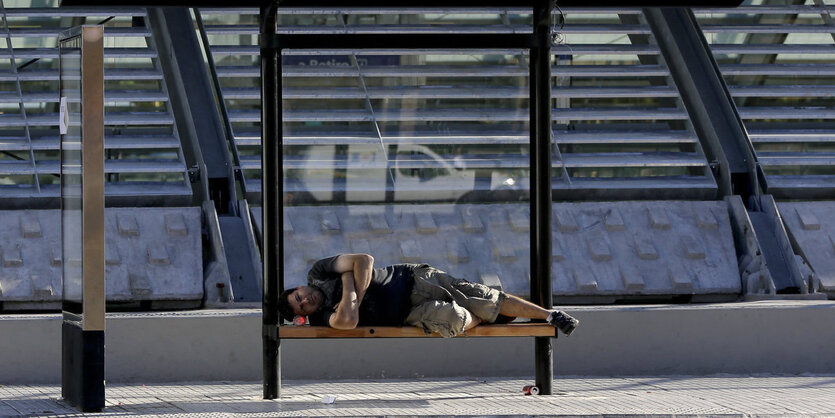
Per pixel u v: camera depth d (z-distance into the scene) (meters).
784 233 52.50
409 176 56.00
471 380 36.94
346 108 60.03
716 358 38.50
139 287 46.22
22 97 56.97
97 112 28.92
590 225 52.09
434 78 62.62
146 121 56.03
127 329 35.75
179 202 52.22
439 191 54.22
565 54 64.00
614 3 34.12
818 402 31.66
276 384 31.81
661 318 38.28
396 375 37.31
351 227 51.16
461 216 52.44
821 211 54.69
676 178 57.03
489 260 50.47
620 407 30.00
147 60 60.09
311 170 55.12
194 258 48.12
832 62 67.12
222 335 36.38
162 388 34.62
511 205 53.44
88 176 28.97
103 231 29.22
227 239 49.97
